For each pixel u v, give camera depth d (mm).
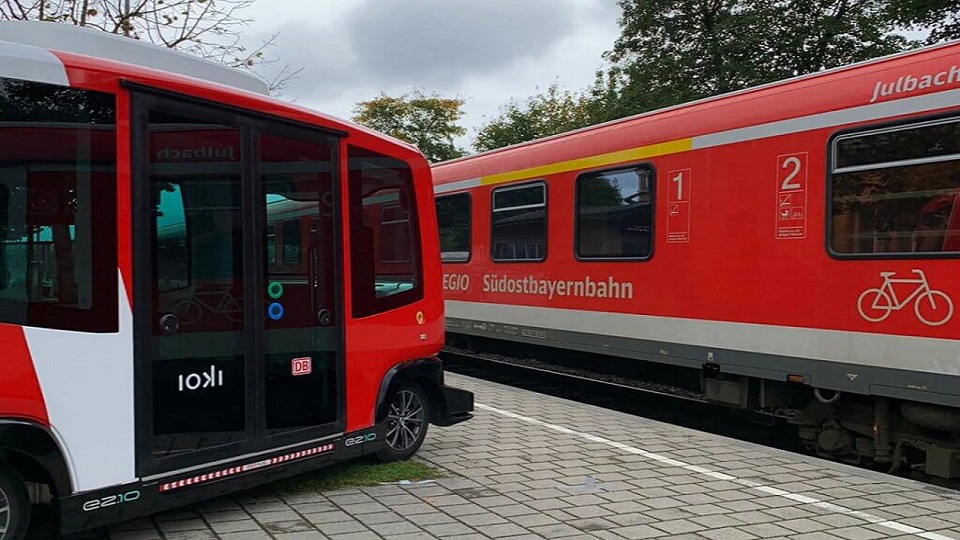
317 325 5133
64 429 3721
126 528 4395
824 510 4984
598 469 5898
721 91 18891
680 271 7824
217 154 4496
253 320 4676
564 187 9570
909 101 5953
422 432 6176
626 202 8570
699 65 19453
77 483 3773
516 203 10531
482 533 4430
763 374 6973
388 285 5816
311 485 5297
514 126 36844
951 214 5645
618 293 8648
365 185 5625
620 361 10086
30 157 3662
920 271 5801
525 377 11859
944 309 5641
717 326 7402
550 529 4523
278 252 4863
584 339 9180
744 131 7188
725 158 7363
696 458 6289
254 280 4691
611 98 24344
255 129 4730
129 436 3982
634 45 20609
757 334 7012
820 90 6641
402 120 42000
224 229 4527
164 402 4164
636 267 8391
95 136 3912
